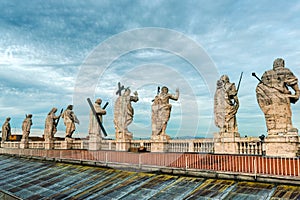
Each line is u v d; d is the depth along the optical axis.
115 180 17.17
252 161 13.91
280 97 15.45
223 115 18.14
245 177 13.59
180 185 14.55
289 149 14.41
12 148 36.31
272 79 15.81
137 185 15.65
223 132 17.75
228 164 14.79
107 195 14.93
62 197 16.02
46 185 18.97
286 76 15.52
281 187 12.12
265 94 15.91
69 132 31.70
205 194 12.95
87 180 18.34
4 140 41.75
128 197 14.23
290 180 12.23
